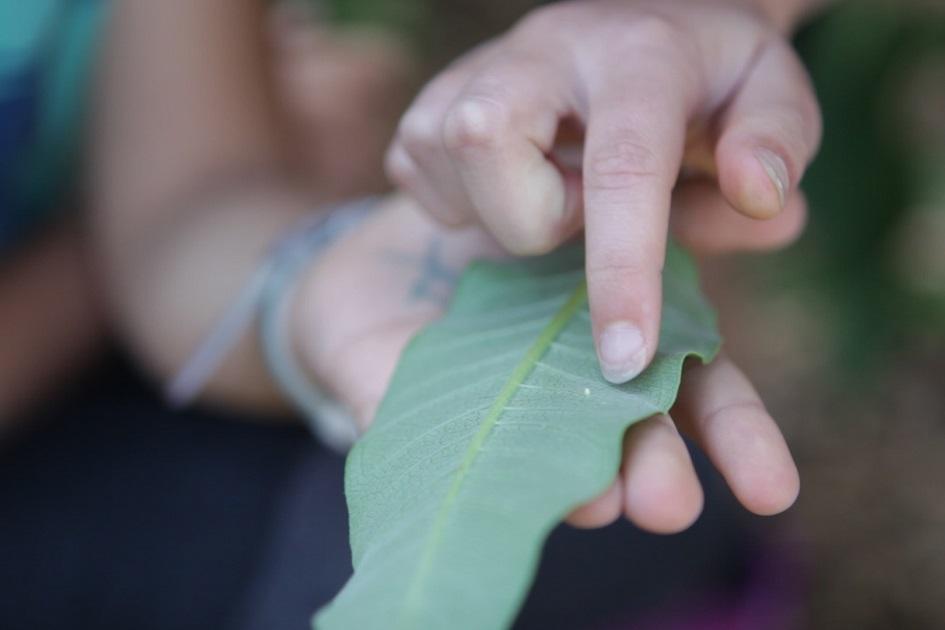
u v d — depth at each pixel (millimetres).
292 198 741
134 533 642
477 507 413
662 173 464
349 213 643
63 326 751
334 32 1098
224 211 710
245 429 701
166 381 703
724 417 452
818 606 809
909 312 839
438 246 571
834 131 791
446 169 504
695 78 494
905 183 804
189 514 648
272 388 675
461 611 393
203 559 631
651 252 456
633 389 447
